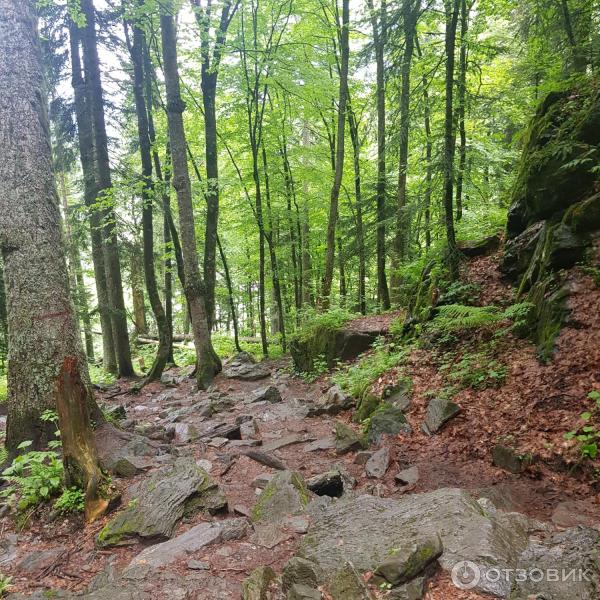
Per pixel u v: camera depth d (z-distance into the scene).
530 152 8.25
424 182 8.53
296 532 4.08
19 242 6.31
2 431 8.77
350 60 14.48
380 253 12.59
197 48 12.47
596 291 5.74
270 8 13.51
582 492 4.07
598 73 7.68
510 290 7.65
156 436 7.26
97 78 13.30
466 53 10.21
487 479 4.65
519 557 3.12
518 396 5.51
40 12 13.13
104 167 13.46
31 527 4.75
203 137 16.86
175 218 19.56
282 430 7.40
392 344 8.84
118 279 14.77
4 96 6.41
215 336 22.69
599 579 2.75
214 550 3.91
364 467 5.52
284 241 19.27
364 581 3.00
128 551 4.14
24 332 6.27
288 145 17.19
